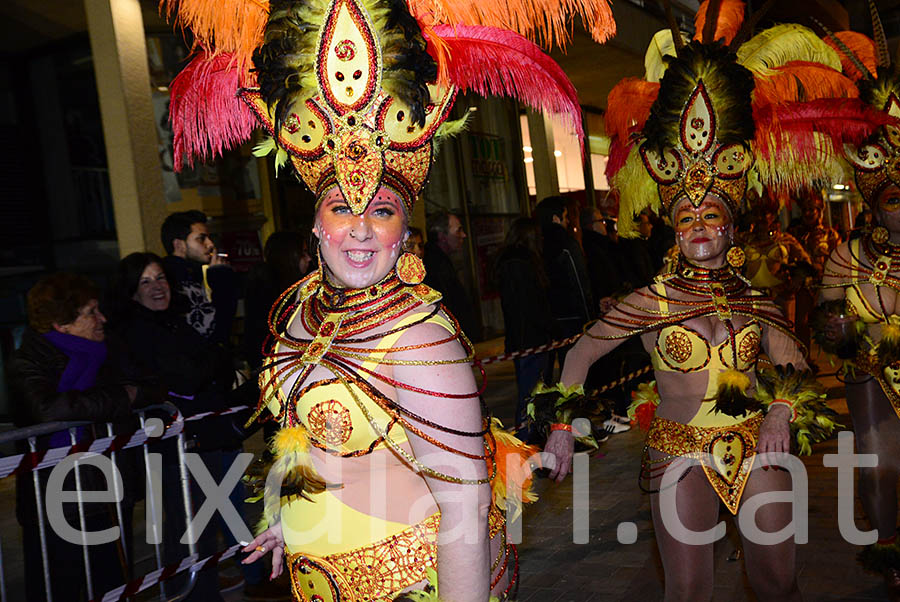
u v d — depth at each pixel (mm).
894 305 3508
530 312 6035
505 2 1872
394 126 1640
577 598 3703
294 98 1669
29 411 3174
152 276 3627
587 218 7234
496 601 1668
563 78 1906
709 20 3105
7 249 8828
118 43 6418
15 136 8852
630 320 2781
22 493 3232
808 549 3998
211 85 1966
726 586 3676
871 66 3857
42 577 3225
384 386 1635
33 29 8539
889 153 3414
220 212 9164
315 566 1752
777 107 3254
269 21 1685
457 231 5609
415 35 1639
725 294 2734
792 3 13336
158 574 3492
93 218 8945
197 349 3703
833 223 19297
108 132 6539
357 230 1630
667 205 2877
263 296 4441
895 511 3461
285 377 1761
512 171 14609
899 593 3383
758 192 3275
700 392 2697
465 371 1630
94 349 3350
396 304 1678
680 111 2799
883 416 3480
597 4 1854
